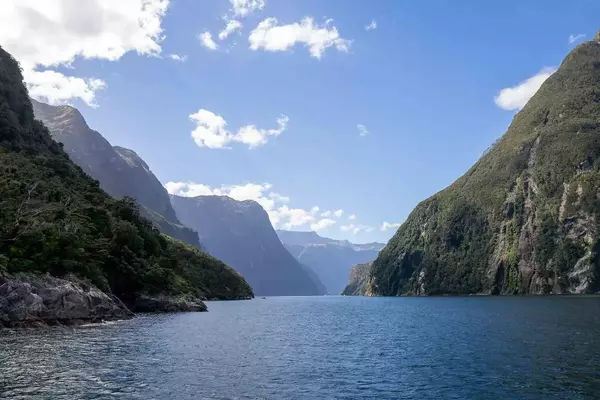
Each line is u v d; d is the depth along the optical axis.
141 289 110.31
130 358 40.97
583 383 31.81
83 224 97.81
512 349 47.19
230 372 36.47
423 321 90.25
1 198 81.19
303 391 30.84
